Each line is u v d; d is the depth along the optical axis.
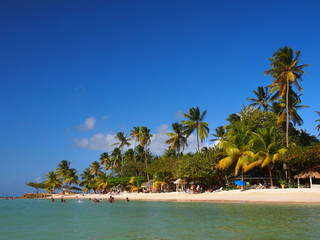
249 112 60.53
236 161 51.66
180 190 65.06
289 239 13.52
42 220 25.75
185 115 62.94
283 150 45.53
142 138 80.31
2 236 17.17
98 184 102.62
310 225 17.20
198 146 61.66
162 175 70.94
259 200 35.22
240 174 56.09
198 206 34.31
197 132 62.12
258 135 46.53
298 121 53.25
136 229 18.44
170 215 26.03
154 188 74.62
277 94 53.19
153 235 15.91
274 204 31.58
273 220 19.58
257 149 47.38
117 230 18.28
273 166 49.00
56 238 16.02
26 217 29.03
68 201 69.44
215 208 30.56
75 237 16.12
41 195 119.25
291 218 20.23
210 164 51.88
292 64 47.72
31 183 123.88
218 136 69.31
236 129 50.28
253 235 14.71
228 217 22.34
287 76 46.78
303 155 41.62
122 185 92.44
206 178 54.69
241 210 26.95
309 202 30.94
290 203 31.91
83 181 123.31
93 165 121.62
